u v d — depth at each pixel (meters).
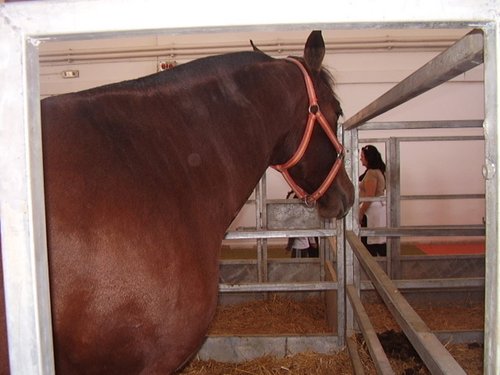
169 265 1.03
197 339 1.17
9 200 0.46
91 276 0.91
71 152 0.95
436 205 6.78
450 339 2.47
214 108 1.34
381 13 0.45
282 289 2.54
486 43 0.47
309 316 3.35
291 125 1.58
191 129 1.25
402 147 6.69
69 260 0.88
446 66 0.70
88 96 1.09
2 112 0.45
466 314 3.20
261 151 1.46
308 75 1.57
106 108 1.10
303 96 1.57
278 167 1.71
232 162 1.36
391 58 6.54
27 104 0.46
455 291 3.39
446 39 6.36
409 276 3.62
